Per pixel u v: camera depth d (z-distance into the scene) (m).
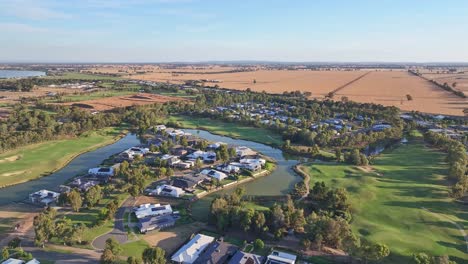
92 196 132.75
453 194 140.12
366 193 144.75
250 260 96.75
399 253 102.44
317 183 141.50
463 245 108.19
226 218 117.44
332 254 104.31
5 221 123.00
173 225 121.50
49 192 142.25
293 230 116.75
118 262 96.25
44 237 106.44
